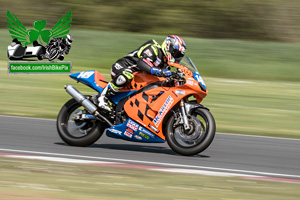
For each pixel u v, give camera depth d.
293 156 22.73
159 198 14.63
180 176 17.48
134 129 21.08
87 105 21.27
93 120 21.92
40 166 18.06
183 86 20.45
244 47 65.56
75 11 90.25
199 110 20.52
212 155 21.95
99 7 90.88
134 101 21.09
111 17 88.75
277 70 60.28
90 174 17.20
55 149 21.31
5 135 24.19
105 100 21.27
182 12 87.25
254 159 21.58
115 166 18.61
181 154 20.61
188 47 65.62
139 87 21.20
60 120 22.05
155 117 20.80
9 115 31.16
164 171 18.14
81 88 46.19
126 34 70.81
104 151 21.44
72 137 21.94
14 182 15.79
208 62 62.00
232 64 61.59
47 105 36.19
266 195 15.42
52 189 15.16
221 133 28.03
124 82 20.83
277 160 21.64
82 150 21.34
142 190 15.47
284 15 83.81
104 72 56.62
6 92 41.59
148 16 87.75
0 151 20.48
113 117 21.69
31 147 21.59
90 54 64.81
